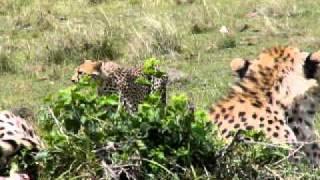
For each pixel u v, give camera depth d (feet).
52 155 29.58
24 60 80.74
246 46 80.43
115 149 28.96
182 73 70.49
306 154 36.76
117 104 30.19
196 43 82.38
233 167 29.43
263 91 37.22
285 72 37.06
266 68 37.65
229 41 80.94
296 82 36.76
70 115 29.89
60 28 92.43
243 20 90.89
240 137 29.48
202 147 29.43
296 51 37.63
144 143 29.22
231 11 95.40
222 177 29.37
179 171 29.19
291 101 36.65
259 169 29.53
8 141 31.81
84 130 29.50
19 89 71.56
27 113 59.47
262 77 37.50
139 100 58.39
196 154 29.45
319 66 36.55
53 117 30.09
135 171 28.89
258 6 95.71
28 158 31.09
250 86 37.55
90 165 28.96
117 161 28.68
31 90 71.10
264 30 85.25
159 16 94.32
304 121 36.86
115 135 29.37
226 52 78.89
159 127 29.35
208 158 29.55
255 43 81.20
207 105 58.23
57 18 100.42
